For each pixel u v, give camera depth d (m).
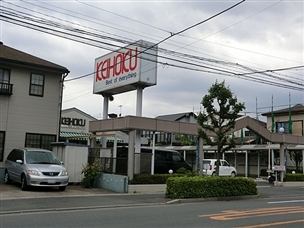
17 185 17.27
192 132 18.95
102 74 21.70
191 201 14.65
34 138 20.98
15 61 20.12
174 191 14.73
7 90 20.08
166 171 19.53
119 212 11.06
